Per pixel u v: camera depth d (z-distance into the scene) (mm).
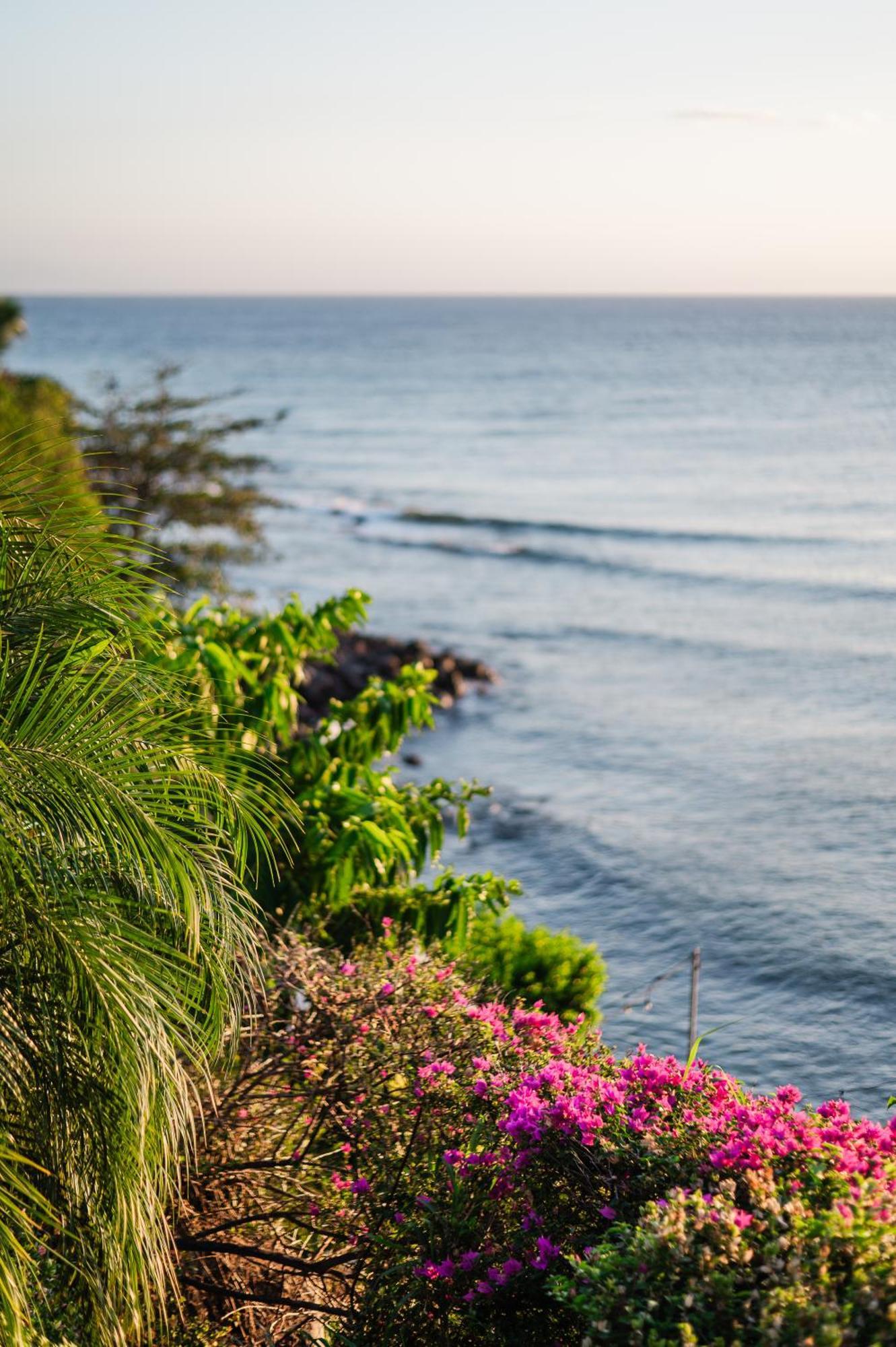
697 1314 2527
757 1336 2471
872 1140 3127
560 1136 3330
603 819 17438
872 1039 9984
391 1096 4082
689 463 65188
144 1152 3043
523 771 20141
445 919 6094
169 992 3172
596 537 44938
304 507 55719
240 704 5664
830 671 25375
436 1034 4262
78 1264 3023
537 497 56500
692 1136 3250
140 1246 3064
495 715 23781
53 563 3617
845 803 17312
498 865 15945
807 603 32469
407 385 127438
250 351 188250
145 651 4266
